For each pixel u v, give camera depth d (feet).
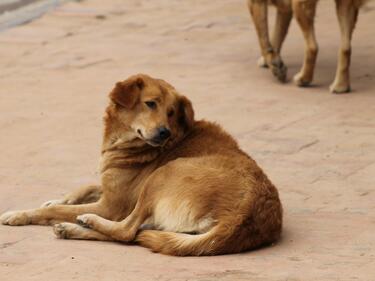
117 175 33.50
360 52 59.98
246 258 30.09
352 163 41.22
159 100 33.01
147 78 33.60
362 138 44.55
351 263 29.55
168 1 77.36
